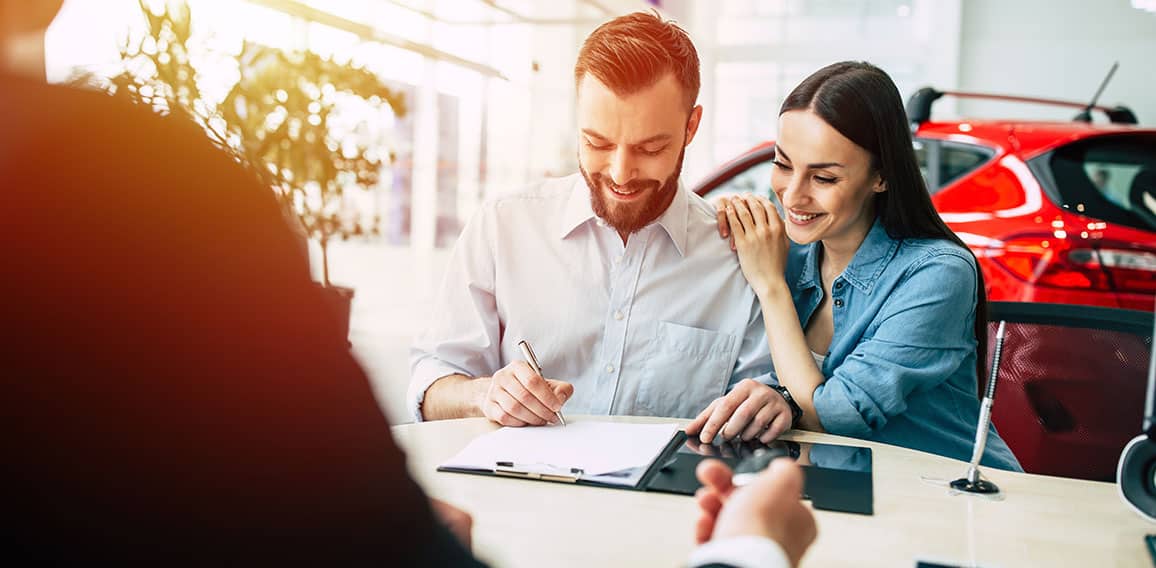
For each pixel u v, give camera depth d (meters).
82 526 0.40
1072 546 0.94
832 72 1.57
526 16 8.30
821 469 1.19
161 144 0.43
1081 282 2.67
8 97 0.42
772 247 1.70
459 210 7.70
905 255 1.58
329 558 0.44
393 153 3.08
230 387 0.42
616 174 1.60
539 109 8.75
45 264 0.40
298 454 0.43
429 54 6.85
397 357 4.45
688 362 1.76
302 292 0.46
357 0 5.24
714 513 0.65
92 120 0.42
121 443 0.40
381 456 0.46
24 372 0.39
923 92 3.29
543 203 1.80
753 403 1.34
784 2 9.95
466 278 1.78
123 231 0.41
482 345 1.75
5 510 0.39
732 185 3.70
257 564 0.42
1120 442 1.60
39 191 0.41
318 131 2.81
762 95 10.17
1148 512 0.98
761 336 1.77
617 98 1.54
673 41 1.56
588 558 0.89
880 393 1.48
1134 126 2.99
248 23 2.72
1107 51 8.98
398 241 7.18
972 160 3.01
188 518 0.41
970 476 1.14
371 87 2.92
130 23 2.21
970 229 2.88
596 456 1.21
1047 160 2.84
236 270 0.43
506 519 1.00
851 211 1.58
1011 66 9.23
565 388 1.42
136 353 0.40
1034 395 1.65
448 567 0.49
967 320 1.55
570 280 1.77
